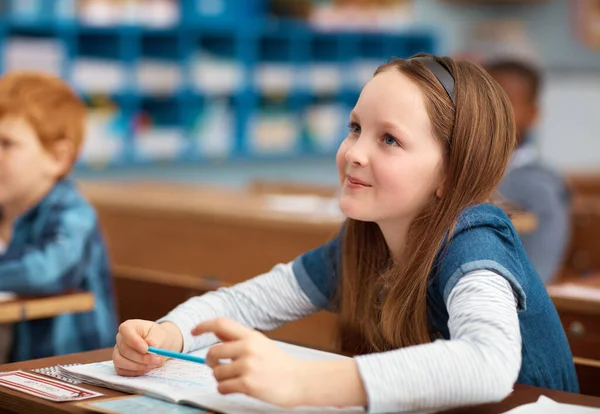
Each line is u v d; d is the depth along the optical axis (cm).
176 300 238
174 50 675
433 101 140
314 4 753
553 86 871
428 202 143
